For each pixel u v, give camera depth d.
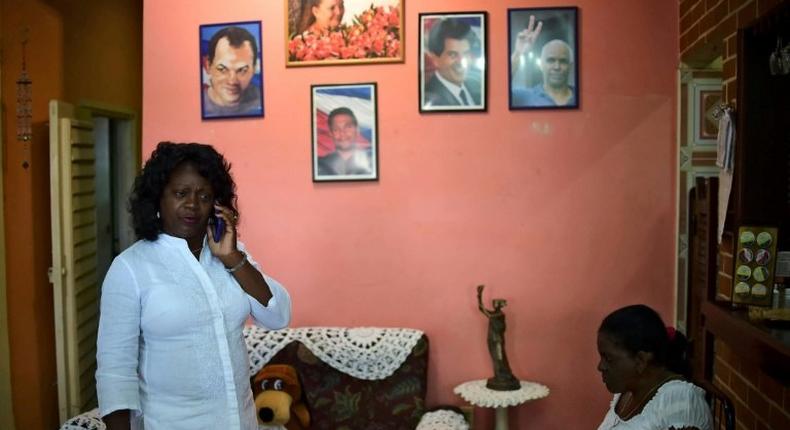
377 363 3.45
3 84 3.97
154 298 2.00
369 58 3.69
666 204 3.62
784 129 2.58
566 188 3.65
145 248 2.07
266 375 3.33
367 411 3.41
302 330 3.55
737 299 2.46
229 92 3.78
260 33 3.75
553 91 3.63
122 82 5.22
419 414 3.39
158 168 2.07
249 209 3.80
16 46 4.06
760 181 2.59
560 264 3.66
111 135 5.37
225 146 3.80
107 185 5.30
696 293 3.39
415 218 3.71
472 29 3.64
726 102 2.91
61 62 4.43
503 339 3.48
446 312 3.71
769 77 2.58
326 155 3.74
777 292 2.54
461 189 3.69
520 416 3.71
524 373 3.70
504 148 3.67
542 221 3.67
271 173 3.78
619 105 3.62
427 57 3.66
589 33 3.62
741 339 2.23
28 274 4.14
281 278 3.79
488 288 3.69
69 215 4.06
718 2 3.00
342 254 3.76
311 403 3.43
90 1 4.75
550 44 3.62
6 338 3.96
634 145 3.62
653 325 1.96
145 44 3.82
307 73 3.73
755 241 2.46
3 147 3.98
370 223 3.73
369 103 3.70
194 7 3.79
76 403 4.11
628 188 3.63
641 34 3.60
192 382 2.02
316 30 3.72
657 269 3.63
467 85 3.66
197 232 2.12
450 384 3.72
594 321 3.66
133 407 1.95
